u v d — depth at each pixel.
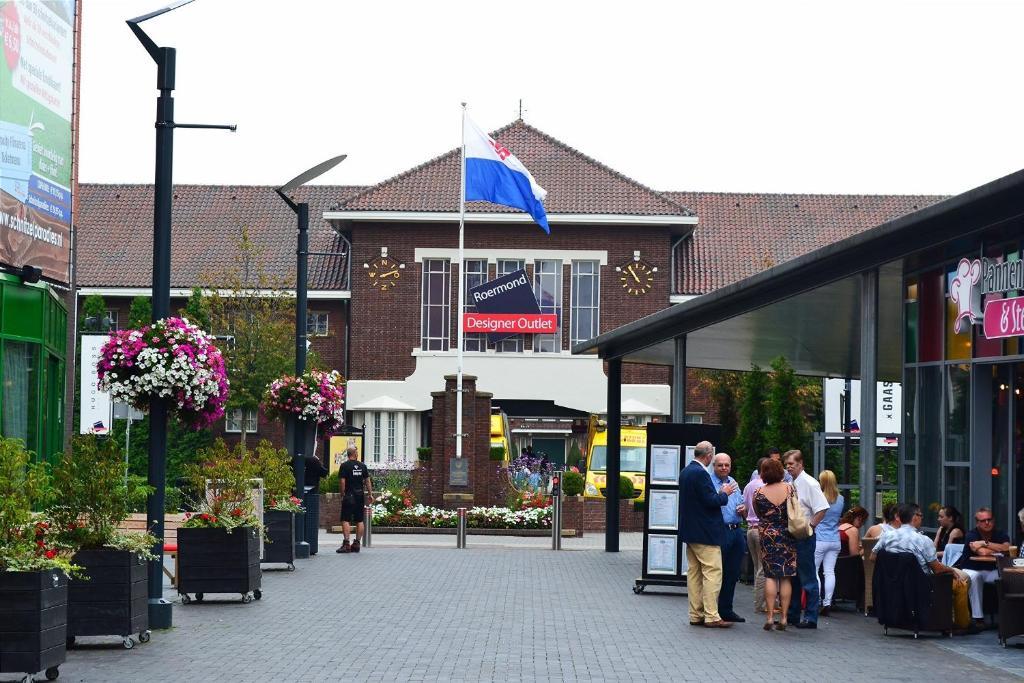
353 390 53.03
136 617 13.59
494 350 53.47
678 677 12.12
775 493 16.12
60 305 29.22
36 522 12.09
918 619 15.48
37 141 26.25
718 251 56.44
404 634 14.66
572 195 53.84
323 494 37.56
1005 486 17.81
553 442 54.69
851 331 25.67
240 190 60.44
